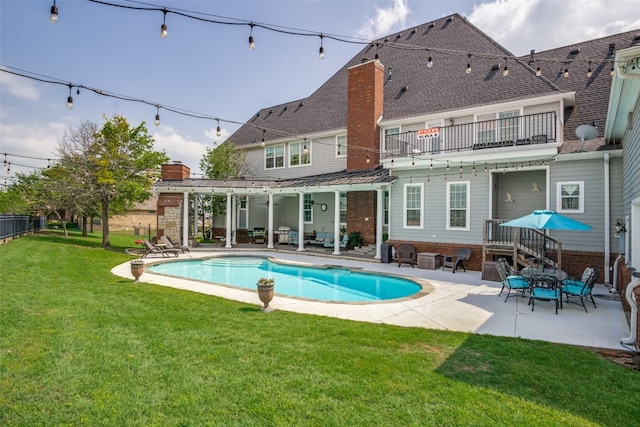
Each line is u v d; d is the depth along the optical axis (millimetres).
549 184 12570
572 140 13727
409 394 4020
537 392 4113
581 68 15695
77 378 4266
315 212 23578
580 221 11938
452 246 14547
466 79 17562
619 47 15383
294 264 15773
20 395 3861
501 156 13328
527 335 6336
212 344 5469
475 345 5652
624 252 9922
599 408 3787
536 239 12695
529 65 16656
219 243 24047
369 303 8602
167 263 16250
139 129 20812
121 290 9328
